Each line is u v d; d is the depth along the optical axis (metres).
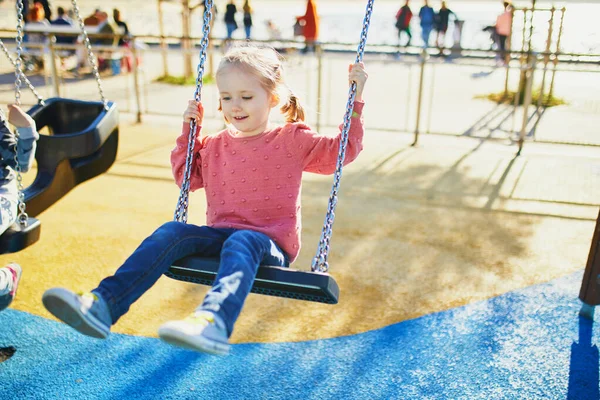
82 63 11.23
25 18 13.13
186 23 12.43
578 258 4.31
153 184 5.95
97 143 3.76
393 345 3.21
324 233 2.20
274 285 2.09
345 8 21.44
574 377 2.95
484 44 14.78
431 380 2.92
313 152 2.37
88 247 4.37
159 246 2.06
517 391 2.84
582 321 3.46
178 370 3.00
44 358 3.06
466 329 3.37
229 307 1.83
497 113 9.49
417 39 15.46
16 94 3.03
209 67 13.14
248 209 2.36
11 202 2.85
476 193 5.81
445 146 7.75
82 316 1.78
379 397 2.80
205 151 2.48
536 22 10.96
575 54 6.81
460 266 4.16
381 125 8.77
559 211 5.31
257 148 2.38
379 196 5.69
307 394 2.82
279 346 3.21
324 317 3.50
